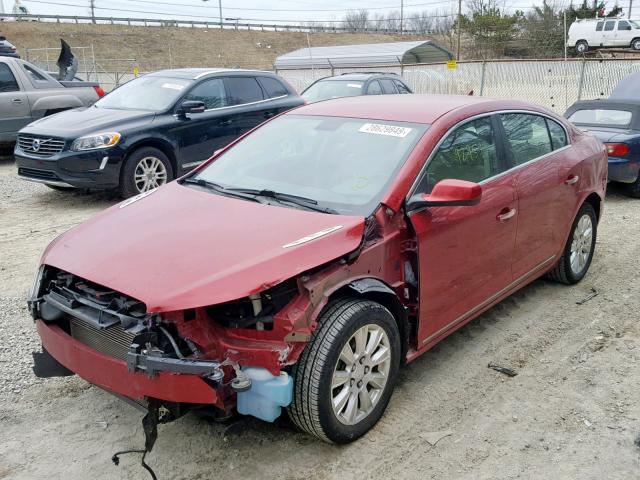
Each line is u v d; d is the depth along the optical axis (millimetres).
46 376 3562
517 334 4773
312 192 3885
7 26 61031
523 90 21297
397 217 3605
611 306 5293
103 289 3217
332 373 3139
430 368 4254
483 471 3215
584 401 3865
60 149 8367
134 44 65562
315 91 14219
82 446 3412
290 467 3234
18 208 8672
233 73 10148
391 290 3479
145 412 3143
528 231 4699
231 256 3141
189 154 9352
